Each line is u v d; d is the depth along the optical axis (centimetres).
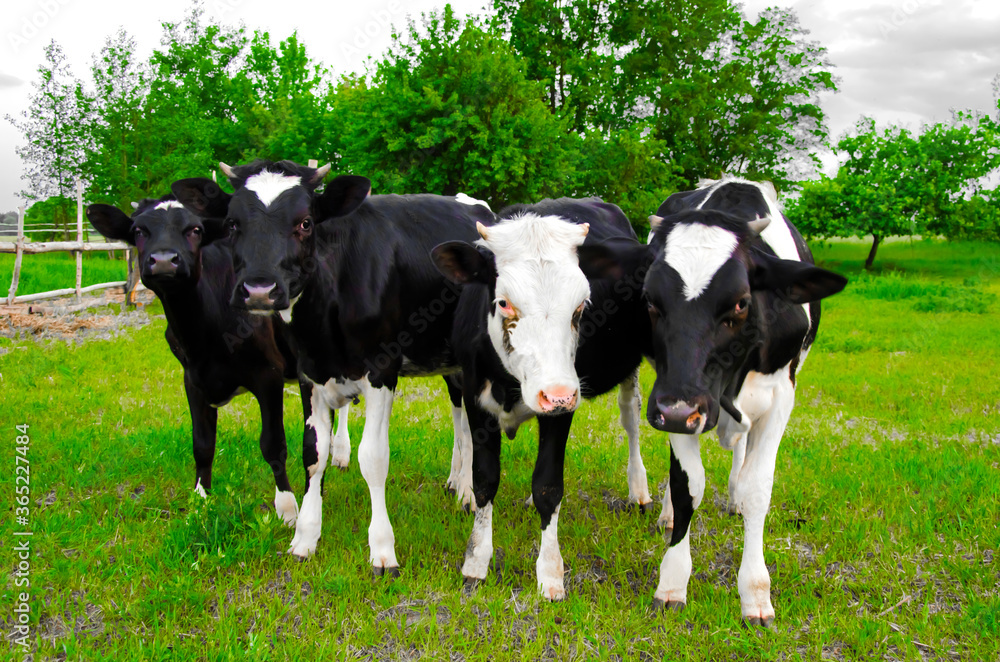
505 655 326
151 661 321
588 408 739
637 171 2364
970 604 364
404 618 353
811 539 441
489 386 391
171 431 610
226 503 454
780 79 2928
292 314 411
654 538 452
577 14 2773
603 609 365
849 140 3409
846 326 1283
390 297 435
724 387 348
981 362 958
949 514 468
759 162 2906
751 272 350
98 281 1803
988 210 3191
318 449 428
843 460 566
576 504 507
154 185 2508
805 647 338
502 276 360
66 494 498
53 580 385
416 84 1767
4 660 321
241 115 3002
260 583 389
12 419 642
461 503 506
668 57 2800
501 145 1731
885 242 4725
